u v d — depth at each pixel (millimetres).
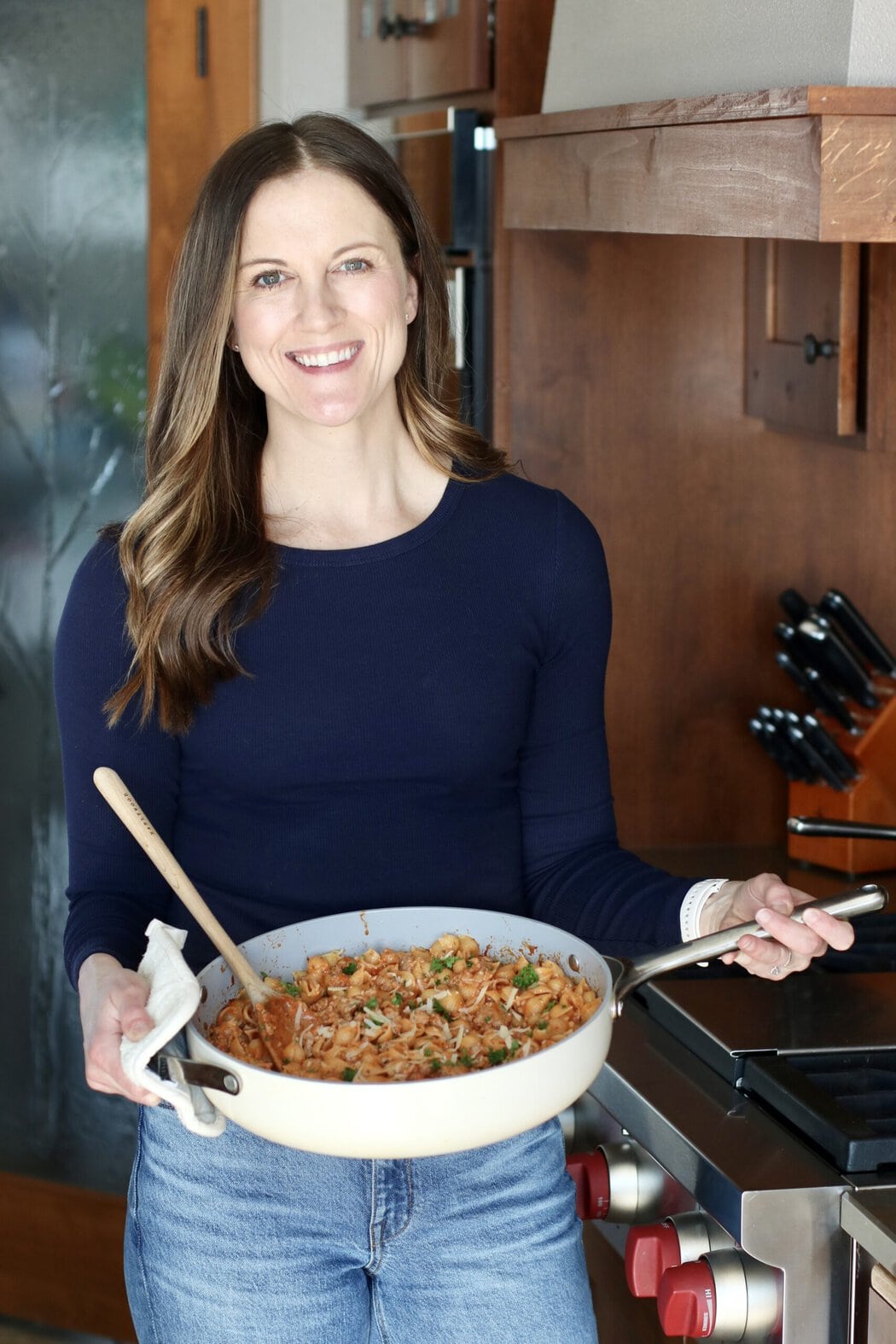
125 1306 2510
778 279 1986
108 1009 1064
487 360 2125
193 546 1256
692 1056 1505
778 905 1151
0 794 2459
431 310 1351
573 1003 1133
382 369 1252
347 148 1232
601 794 1396
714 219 1299
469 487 1328
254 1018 1133
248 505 1287
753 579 2170
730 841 2221
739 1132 1321
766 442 2135
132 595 1250
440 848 1295
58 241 2316
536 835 1390
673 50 1480
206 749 1268
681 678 2182
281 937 1218
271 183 1216
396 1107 967
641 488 2131
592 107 1643
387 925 1253
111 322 2314
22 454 2383
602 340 2088
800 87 1132
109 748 1273
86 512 2371
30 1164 2543
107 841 1283
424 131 2223
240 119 2184
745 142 1236
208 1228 1200
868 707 1989
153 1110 1230
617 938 1298
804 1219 1206
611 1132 1555
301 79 2586
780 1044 1448
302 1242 1207
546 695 1364
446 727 1275
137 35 2227
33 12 2268
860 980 1616
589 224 1607
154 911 1296
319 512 1296
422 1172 1225
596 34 1694
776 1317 1229
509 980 1182
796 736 1987
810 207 1134
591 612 1349
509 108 2039
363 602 1270
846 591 2162
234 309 1249
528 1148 1266
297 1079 973
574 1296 1259
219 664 1242
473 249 2107
